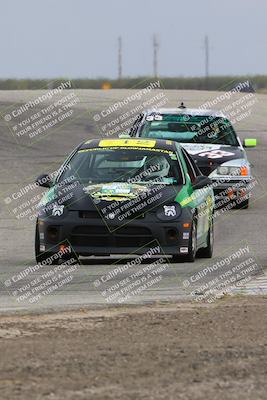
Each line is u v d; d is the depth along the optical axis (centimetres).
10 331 2227
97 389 1731
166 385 1767
